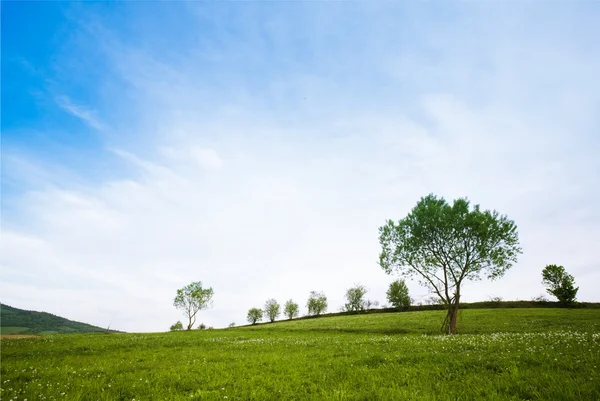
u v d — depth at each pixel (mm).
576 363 8328
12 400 7453
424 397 6703
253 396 7781
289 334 39438
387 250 40000
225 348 20000
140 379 10062
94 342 26922
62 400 7637
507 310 58219
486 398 6496
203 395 7949
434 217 36438
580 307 62125
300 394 7855
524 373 7922
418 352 12961
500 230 33500
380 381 8578
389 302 89000
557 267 65812
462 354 11344
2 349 21547
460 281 34969
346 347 17109
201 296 78312
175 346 22938
